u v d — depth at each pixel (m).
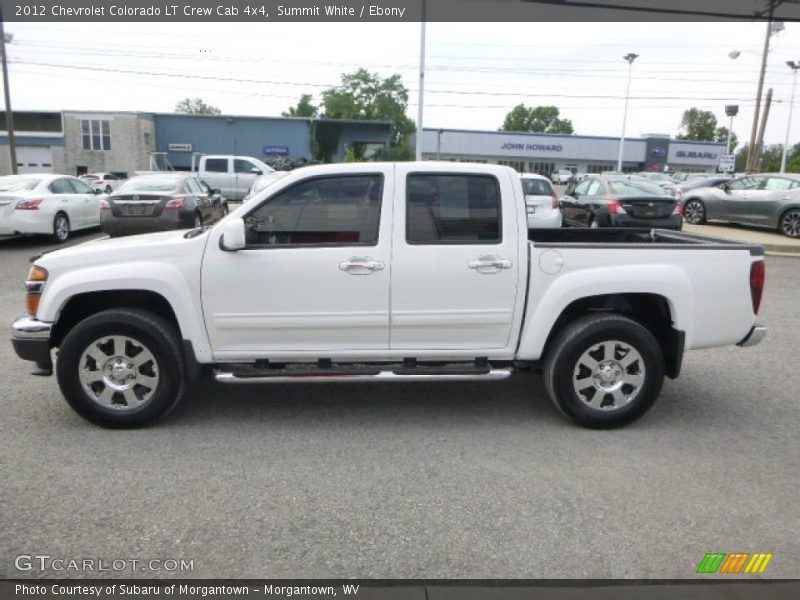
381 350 4.68
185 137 46.62
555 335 4.86
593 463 4.21
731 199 17.36
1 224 13.05
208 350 4.62
